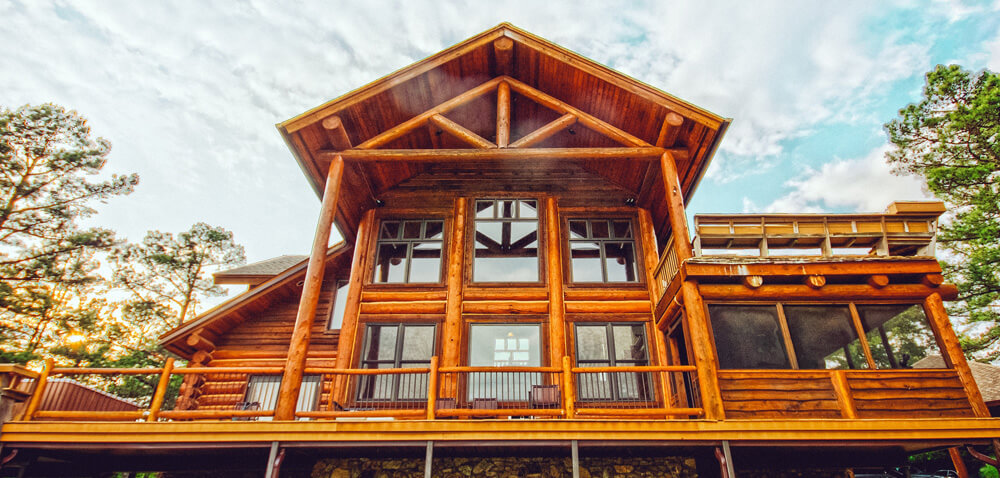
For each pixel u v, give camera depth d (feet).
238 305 36.22
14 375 23.45
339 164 32.53
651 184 36.14
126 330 91.45
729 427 22.65
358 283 35.27
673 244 30.30
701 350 24.35
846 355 25.05
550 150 33.19
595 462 27.09
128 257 92.79
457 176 39.63
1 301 65.77
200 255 102.27
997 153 48.91
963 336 53.88
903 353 25.22
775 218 27.37
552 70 37.09
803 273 25.68
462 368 24.97
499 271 35.47
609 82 34.40
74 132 76.64
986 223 48.93
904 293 25.90
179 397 34.86
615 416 30.01
